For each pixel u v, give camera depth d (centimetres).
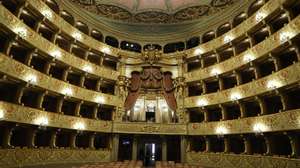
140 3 2775
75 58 2464
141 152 2761
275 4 1950
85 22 2756
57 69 2489
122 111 2706
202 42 2866
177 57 2881
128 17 2969
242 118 2128
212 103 2455
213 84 2736
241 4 2453
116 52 2909
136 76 2870
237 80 2325
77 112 2430
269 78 1933
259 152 2175
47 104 2336
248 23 2269
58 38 2456
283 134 1888
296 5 1850
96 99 2555
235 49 2450
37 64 2294
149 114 2869
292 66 1728
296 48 1756
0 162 1606
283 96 1828
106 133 2622
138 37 3070
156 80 2859
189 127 2584
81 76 2562
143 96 2889
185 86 2772
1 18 1670
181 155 2539
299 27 1691
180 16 2923
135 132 2591
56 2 2412
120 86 2767
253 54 2147
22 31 1869
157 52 2898
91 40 2695
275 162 1728
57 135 2409
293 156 1645
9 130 1777
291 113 1675
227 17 2625
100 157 2477
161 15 2930
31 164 1864
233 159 2123
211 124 2402
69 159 2222
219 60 2606
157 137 2797
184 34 2991
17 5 1956
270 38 1972
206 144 2470
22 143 2017
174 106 2741
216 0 2562
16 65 1800
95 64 2662
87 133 2503
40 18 2144
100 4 2702
